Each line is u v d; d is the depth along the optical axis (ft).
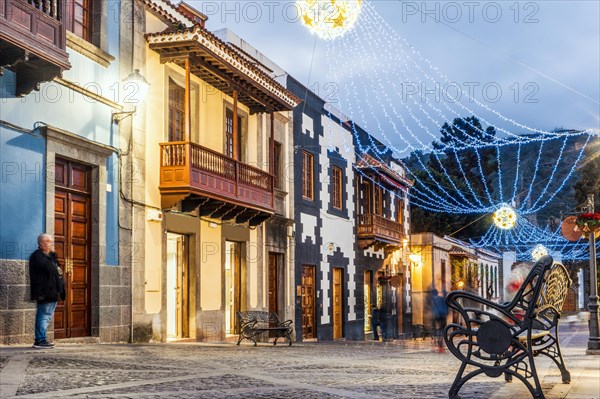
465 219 198.90
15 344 42.63
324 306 97.86
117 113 54.34
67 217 49.67
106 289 52.42
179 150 60.75
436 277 148.15
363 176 115.14
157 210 60.13
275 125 85.92
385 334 120.78
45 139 46.52
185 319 66.49
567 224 55.77
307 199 93.81
